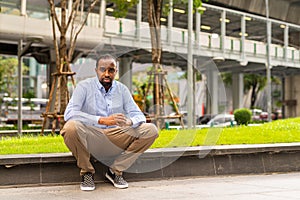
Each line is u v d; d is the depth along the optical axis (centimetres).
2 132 1203
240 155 549
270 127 877
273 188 443
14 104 2508
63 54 791
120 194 412
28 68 4038
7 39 1500
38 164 456
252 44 2625
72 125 429
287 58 2844
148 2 935
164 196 400
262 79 4381
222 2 2753
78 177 471
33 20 1494
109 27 1612
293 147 579
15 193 415
